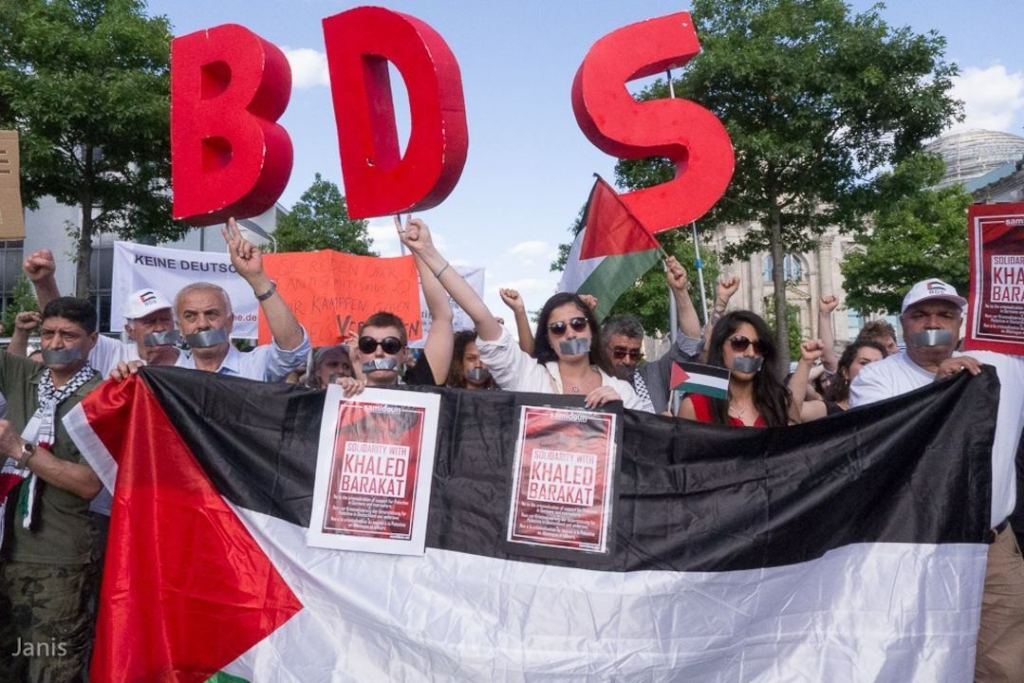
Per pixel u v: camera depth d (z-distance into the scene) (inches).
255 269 159.9
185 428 132.8
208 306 153.5
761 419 157.9
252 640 126.3
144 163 667.4
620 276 205.6
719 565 129.9
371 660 124.9
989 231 145.2
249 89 187.6
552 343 153.2
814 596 131.0
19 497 143.7
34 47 606.2
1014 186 1307.8
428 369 160.6
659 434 133.9
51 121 609.6
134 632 126.0
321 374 181.5
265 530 129.6
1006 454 144.9
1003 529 146.8
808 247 700.7
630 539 130.2
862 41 594.6
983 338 144.9
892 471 135.1
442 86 176.7
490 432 133.6
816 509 132.7
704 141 215.0
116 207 675.4
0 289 1378.0
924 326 150.1
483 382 193.8
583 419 133.3
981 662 146.9
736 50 605.0
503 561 129.3
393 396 133.6
